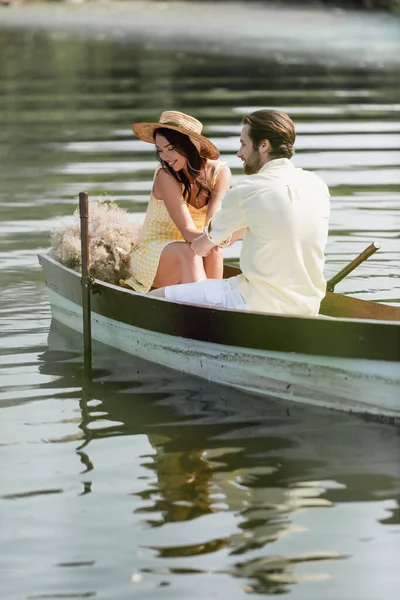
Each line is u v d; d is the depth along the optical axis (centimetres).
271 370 1127
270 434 1034
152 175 2275
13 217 1925
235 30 5784
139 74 3984
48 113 3134
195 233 1266
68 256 1392
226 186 1309
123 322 1273
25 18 6456
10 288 1530
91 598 757
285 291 1126
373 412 1069
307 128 2848
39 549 820
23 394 1146
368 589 763
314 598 754
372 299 1434
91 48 4888
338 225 1845
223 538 832
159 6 7300
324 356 1079
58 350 1295
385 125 2872
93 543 827
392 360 1035
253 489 912
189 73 4012
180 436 1029
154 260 1291
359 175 2255
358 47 4931
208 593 762
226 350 1158
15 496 904
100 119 3005
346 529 843
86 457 980
